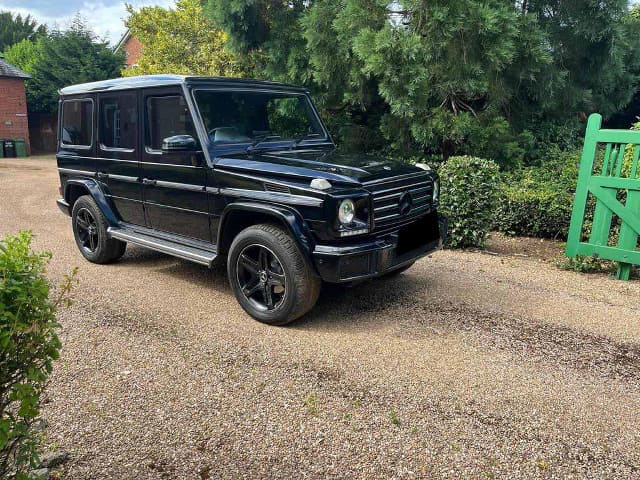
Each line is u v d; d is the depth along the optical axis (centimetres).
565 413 314
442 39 762
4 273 189
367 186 409
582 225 651
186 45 1517
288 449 280
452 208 675
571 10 900
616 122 1391
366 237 416
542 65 862
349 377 354
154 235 547
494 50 761
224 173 452
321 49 884
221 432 295
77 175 630
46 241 742
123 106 544
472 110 875
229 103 500
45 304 198
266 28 1009
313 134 562
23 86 2583
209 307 484
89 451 278
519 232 762
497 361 376
